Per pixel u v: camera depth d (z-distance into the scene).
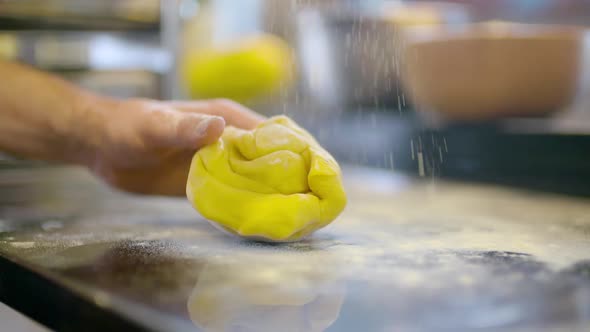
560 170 1.04
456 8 1.50
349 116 1.37
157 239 0.69
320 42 1.34
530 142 1.07
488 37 1.09
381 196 1.01
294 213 0.65
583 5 1.28
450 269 0.60
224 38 1.73
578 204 0.94
